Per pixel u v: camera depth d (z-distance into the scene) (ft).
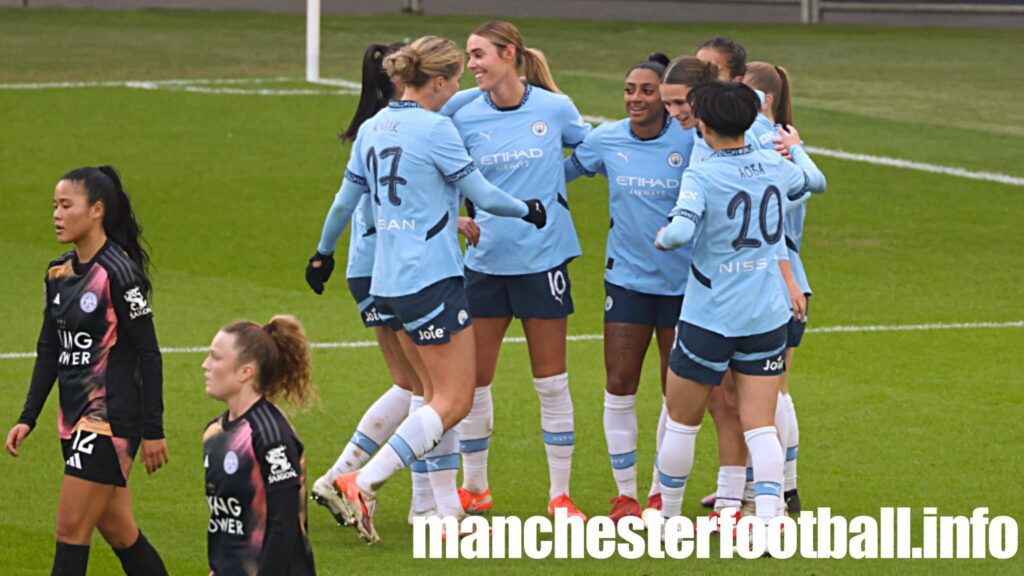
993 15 454.40
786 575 78.95
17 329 140.15
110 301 69.00
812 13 449.06
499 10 445.78
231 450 61.52
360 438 91.56
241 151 233.76
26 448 102.58
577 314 153.79
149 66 305.73
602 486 98.53
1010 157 243.40
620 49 350.43
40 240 181.37
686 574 79.05
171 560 80.33
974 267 178.70
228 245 181.57
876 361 134.31
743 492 88.17
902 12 457.68
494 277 89.92
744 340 80.69
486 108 89.92
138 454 100.89
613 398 90.74
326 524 89.10
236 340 61.77
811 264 178.70
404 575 78.43
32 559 80.38
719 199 79.20
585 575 78.89
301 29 371.97
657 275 89.66
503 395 119.85
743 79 90.94
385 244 82.94
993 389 124.26
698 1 474.90
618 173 89.76
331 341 138.51
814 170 85.56
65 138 236.43
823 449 105.81
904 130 261.03
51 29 353.92
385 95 89.04
